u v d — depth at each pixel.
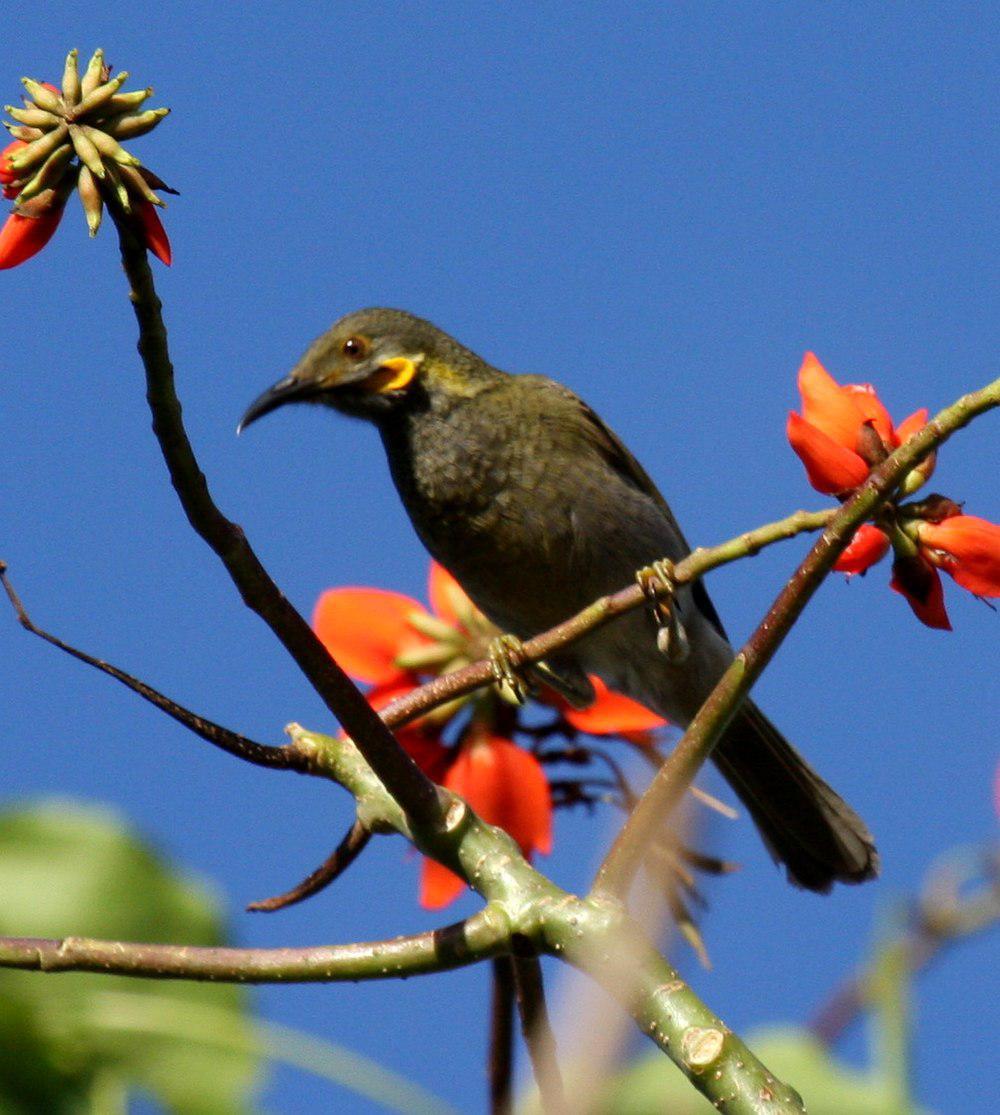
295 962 4.91
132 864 6.41
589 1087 4.63
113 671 5.36
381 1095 5.57
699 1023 4.57
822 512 5.41
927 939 5.24
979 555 5.68
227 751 5.55
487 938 4.84
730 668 4.93
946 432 4.95
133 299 4.74
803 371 5.84
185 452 4.82
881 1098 5.02
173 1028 5.80
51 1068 5.77
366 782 5.56
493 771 7.34
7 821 6.41
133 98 4.75
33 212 4.75
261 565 5.05
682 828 5.98
